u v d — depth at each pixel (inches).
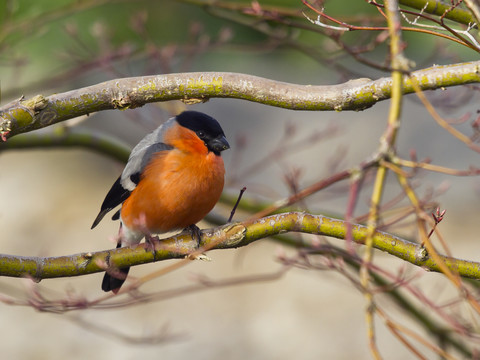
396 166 160.9
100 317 660.7
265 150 840.9
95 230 822.5
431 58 369.4
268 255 765.3
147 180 293.7
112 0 424.2
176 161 292.8
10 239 799.7
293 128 520.7
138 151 307.0
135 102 212.2
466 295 168.6
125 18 573.9
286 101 209.2
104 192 901.8
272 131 859.4
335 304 690.2
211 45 407.8
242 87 210.5
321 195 399.9
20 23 411.2
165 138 302.0
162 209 293.9
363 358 613.9
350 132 837.2
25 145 354.6
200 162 294.7
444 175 814.5
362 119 853.2
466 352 349.4
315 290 713.6
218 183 300.7
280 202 170.6
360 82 207.8
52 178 923.4
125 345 621.6
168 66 396.2
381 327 652.7
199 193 294.4
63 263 223.3
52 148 362.6
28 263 219.6
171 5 603.5
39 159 960.3
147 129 404.2
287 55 628.7
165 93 212.5
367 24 361.1
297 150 741.9
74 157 962.1
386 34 300.0
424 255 218.1
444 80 202.1
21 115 203.5
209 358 615.8
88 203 874.8
